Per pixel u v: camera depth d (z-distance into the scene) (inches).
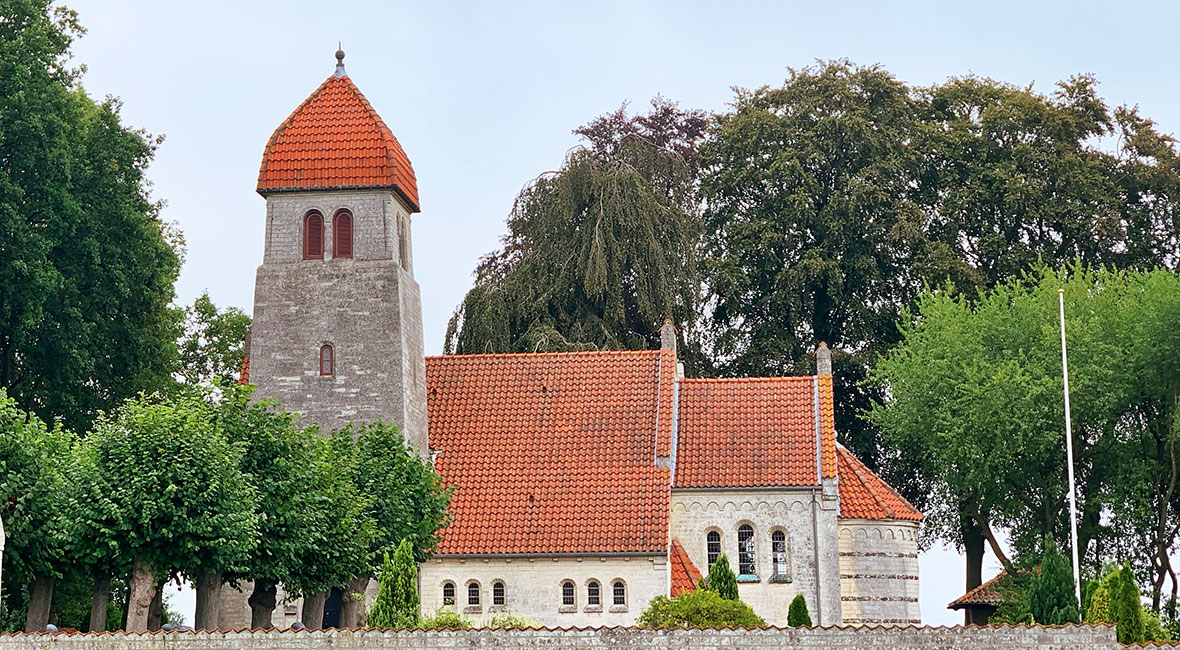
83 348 2861.7
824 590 2704.2
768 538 2736.2
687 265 3496.6
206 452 2082.9
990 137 3786.9
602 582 2647.6
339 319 2677.2
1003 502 3056.1
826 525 2723.9
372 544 2379.4
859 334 3646.7
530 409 2861.7
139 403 2365.9
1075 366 2928.2
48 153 2768.2
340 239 2706.7
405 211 2805.1
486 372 2928.2
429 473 2495.1
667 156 3651.6
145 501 2044.8
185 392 2285.9
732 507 2748.5
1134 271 3260.3
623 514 2679.6
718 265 3683.6
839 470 2893.7
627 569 2642.7
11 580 2087.8
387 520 2415.1
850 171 3767.2
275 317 2687.0
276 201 2716.5
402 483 2453.2
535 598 2659.9
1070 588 2338.8
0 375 2928.2
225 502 2075.5
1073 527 2442.2
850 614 2775.6
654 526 2652.6
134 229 2977.4
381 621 2097.7
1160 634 2261.3
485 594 2669.8
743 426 2832.2
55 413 2891.2
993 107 3777.1
